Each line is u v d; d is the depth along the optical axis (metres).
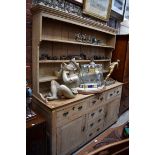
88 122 1.97
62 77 1.76
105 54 2.82
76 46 2.18
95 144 2.04
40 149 1.36
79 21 1.84
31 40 1.64
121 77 2.68
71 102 1.61
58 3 1.78
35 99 1.65
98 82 2.13
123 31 3.26
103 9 2.41
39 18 1.46
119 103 2.66
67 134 1.67
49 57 1.79
